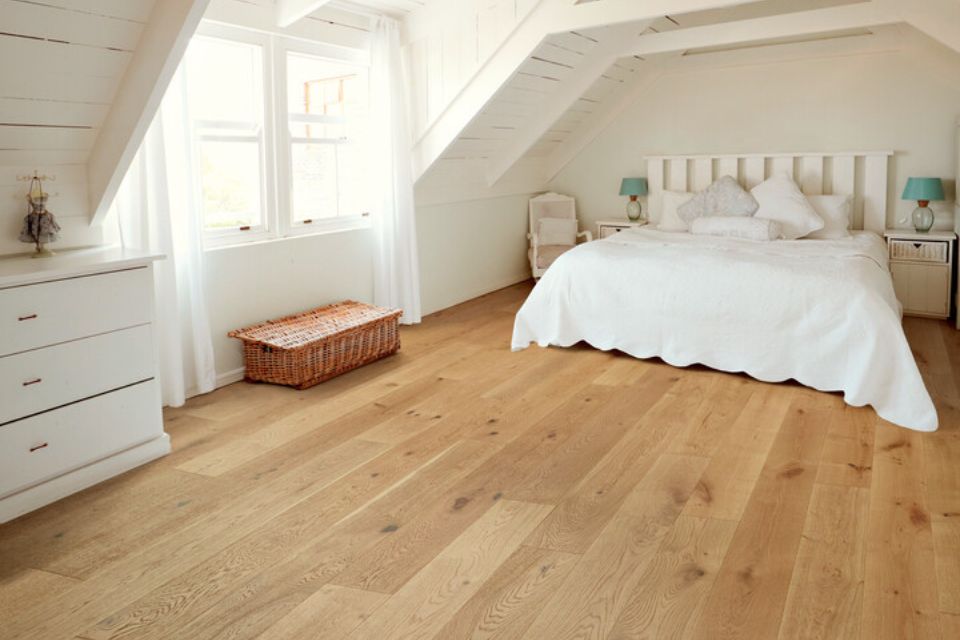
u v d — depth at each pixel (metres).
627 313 4.25
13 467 2.48
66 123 2.82
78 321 2.65
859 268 3.89
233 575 2.12
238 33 3.81
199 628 1.88
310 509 2.53
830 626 1.84
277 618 1.91
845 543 2.24
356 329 4.12
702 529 2.35
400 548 2.27
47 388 2.56
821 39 5.55
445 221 5.81
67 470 2.66
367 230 4.94
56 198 2.99
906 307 5.25
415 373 4.12
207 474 2.83
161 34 2.63
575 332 4.48
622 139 6.58
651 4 4.14
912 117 5.38
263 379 3.93
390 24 4.69
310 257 4.46
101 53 2.64
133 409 2.88
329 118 4.59
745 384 3.84
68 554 2.25
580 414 3.44
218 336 3.91
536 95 5.41
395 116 4.82
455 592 2.02
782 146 5.89
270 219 4.20
